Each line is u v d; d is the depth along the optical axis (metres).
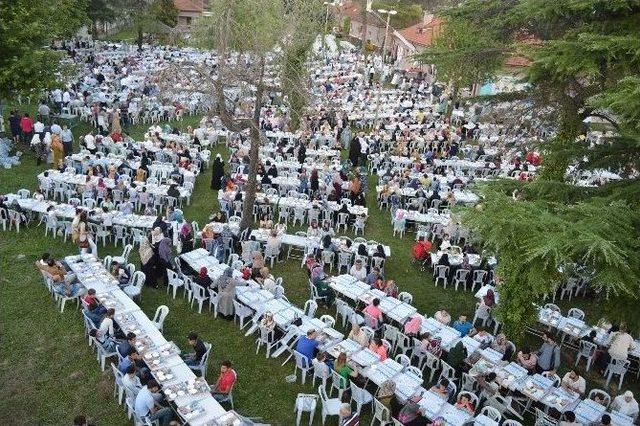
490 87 41.28
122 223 18.75
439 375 14.29
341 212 21.77
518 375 13.38
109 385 12.74
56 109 30.94
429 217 21.83
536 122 17.39
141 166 23.59
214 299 15.54
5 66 22.83
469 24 16.70
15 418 11.65
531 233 10.23
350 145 29.31
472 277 18.62
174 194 21.62
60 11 29.59
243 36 18.23
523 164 28.78
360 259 17.81
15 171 23.66
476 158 30.69
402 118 36.22
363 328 14.29
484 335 14.69
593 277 9.88
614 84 11.98
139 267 18.00
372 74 51.03
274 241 18.56
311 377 13.78
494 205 11.15
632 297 10.72
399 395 12.09
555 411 12.35
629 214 10.51
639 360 14.98
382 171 26.91
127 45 53.06
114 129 28.55
